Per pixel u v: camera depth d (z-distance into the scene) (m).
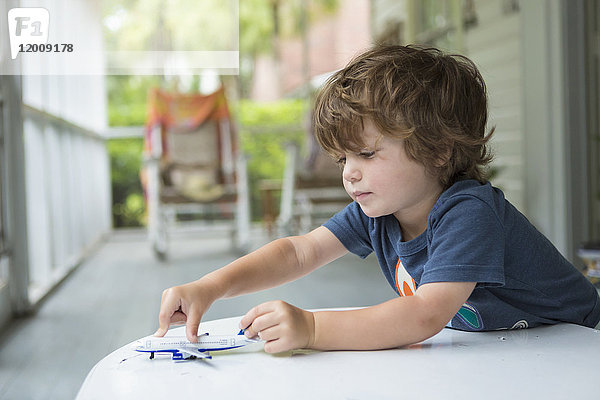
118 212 7.77
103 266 4.00
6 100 2.51
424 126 0.64
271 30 9.88
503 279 0.62
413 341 0.59
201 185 4.80
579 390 0.47
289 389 0.48
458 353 0.57
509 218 0.68
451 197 0.65
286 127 7.90
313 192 5.20
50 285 3.12
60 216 3.63
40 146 3.14
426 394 0.46
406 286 0.74
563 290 0.72
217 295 0.68
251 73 9.92
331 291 2.99
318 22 7.89
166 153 4.85
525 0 3.28
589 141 3.09
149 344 0.58
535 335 0.64
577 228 3.11
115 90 8.77
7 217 2.49
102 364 0.55
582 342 0.61
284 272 0.76
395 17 5.99
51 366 1.81
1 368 1.79
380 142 0.63
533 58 3.25
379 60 0.67
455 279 0.61
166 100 4.90
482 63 4.40
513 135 4.03
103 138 6.20
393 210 0.66
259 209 7.82
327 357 0.56
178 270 3.77
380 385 0.48
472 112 0.69
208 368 0.53
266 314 0.58
